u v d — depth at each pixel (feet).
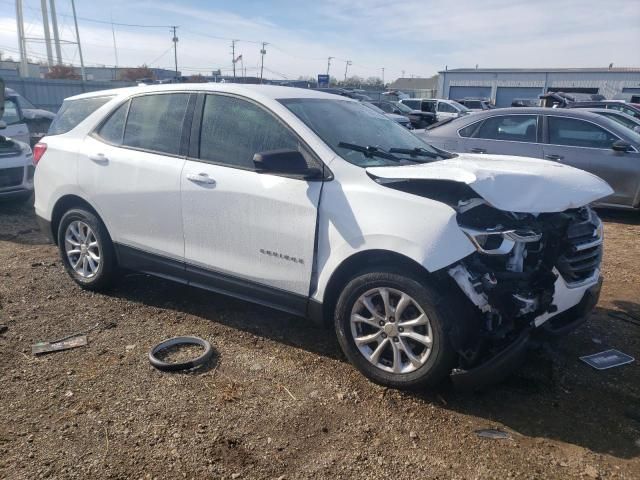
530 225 10.92
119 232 15.03
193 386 11.28
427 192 11.27
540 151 27.48
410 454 9.43
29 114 43.21
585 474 9.00
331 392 11.17
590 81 152.35
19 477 8.61
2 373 11.58
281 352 12.78
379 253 10.98
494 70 162.20
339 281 11.81
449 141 29.63
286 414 10.42
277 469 8.98
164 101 14.48
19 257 19.45
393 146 13.50
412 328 10.78
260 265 12.56
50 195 16.35
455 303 10.46
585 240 11.89
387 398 10.98
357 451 9.46
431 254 10.14
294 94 13.80
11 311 14.69
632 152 26.09
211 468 8.96
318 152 11.89
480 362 10.63
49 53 143.74
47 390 11.00
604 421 10.44
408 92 197.57
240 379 11.60
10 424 9.88
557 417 10.53
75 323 14.08
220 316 14.67
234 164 12.91
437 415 10.50
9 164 25.79
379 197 10.94
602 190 11.73
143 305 15.31
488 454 9.46
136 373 11.73
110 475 8.73
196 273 13.73
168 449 9.37
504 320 10.70
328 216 11.39
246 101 13.11
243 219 12.55
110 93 15.97
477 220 10.71
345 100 15.14
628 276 18.75
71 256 16.43
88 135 15.75
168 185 13.71
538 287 11.02
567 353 13.03
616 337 13.93
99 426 9.92
